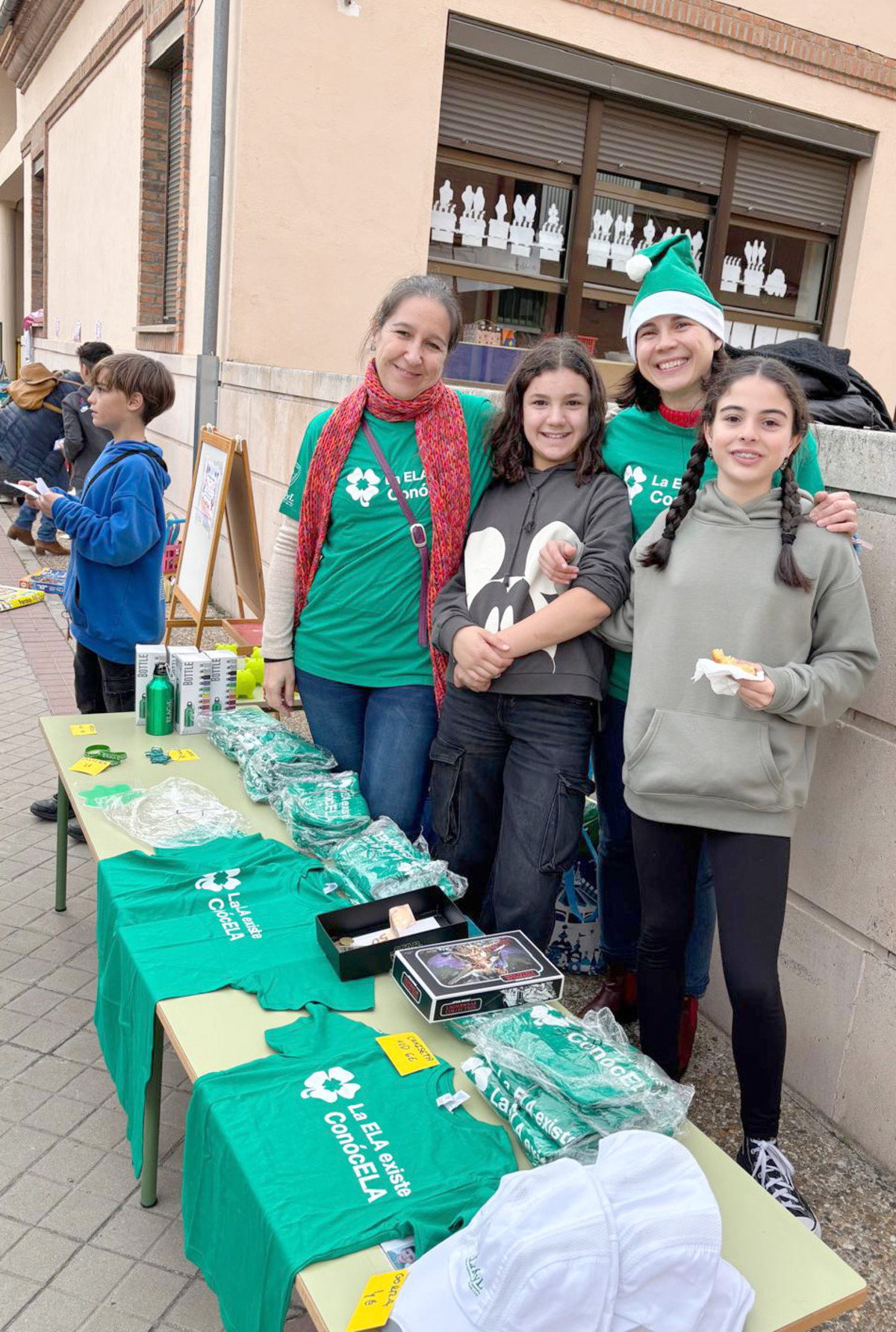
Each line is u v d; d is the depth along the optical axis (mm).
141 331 8867
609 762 2609
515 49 7059
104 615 3459
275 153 6527
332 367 7047
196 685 3248
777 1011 2086
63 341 12977
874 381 9156
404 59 6715
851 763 2527
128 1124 2156
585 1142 1612
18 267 20547
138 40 8859
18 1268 2086
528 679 2387
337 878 2418
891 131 8562
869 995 2510
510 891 2439
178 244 7711
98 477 3420
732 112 7906
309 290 6848
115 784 2830
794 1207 2113
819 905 2645
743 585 2055
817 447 2447
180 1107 2578
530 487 2520
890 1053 2453
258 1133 1630
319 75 6512
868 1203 2377
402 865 2369
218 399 7039
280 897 2338
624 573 2305
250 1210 1525
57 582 8008
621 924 2812
